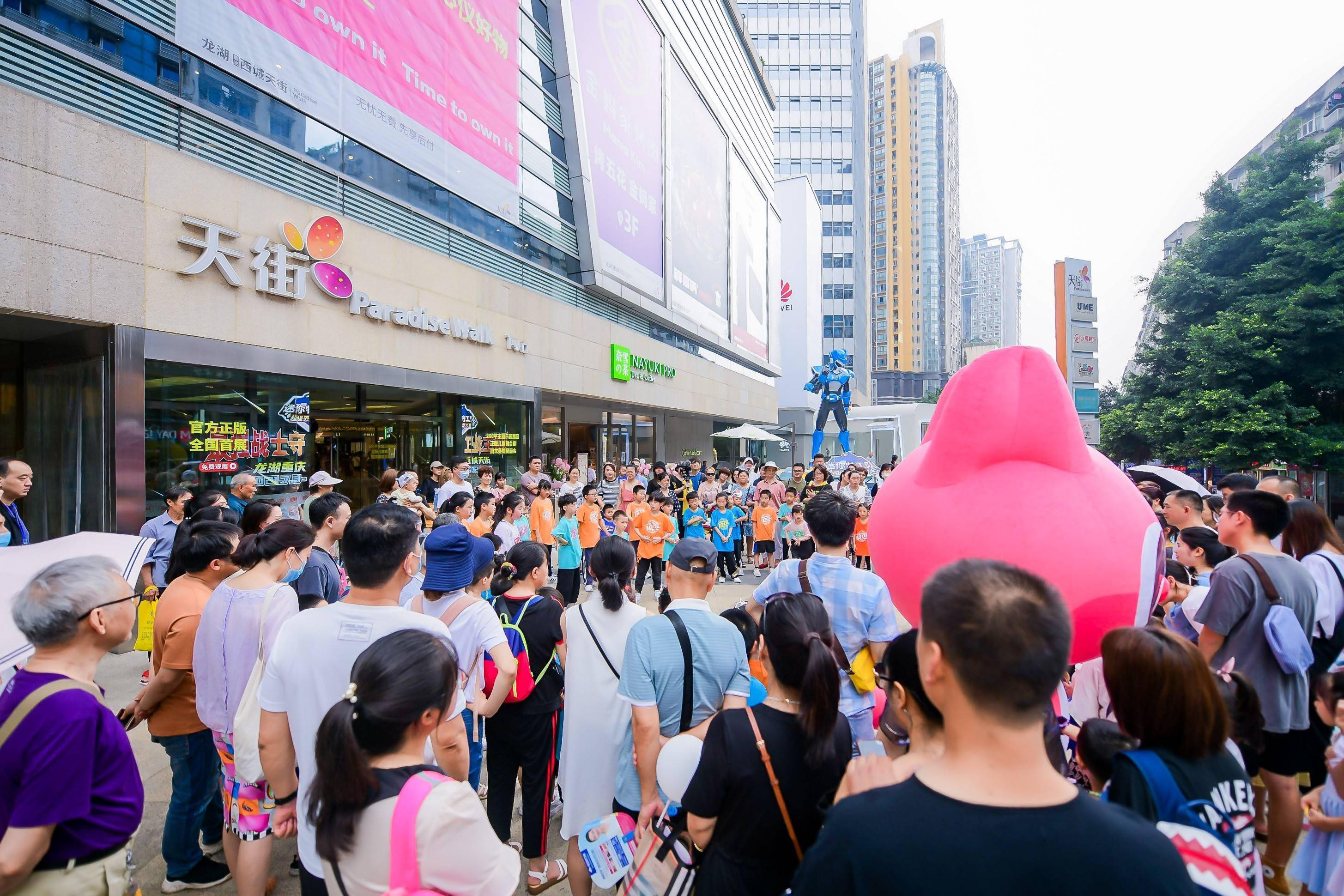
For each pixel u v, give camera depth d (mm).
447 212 10508
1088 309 9281
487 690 2660
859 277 54469
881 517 2732
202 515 4082
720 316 24156
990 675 991
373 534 2080
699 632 2314
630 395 17078
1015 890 880
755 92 30031
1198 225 18312
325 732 1389
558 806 3453
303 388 7945
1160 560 2369
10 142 5078
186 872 2812
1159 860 907
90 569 1786
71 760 1603
